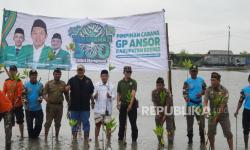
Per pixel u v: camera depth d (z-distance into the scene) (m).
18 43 14.60
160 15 13.94
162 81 11.97
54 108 12.76
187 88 12.63
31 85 12.87
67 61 14.76
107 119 11.86
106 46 14.55
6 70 13.23
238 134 14.69
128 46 14.34
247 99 12.18
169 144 12.53
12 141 12.73
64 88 12.77
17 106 12.95
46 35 14.74
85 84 12.34
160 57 13.98
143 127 15.93
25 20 14.64
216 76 10.71
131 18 14.27
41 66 14.70
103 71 12.40
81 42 14.71
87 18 14.66
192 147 12.31
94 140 13.01
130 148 12.12
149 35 14.08
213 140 10.80
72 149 11.79
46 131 12.82
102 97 12.34
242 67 81.50
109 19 14.52
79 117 12.42
